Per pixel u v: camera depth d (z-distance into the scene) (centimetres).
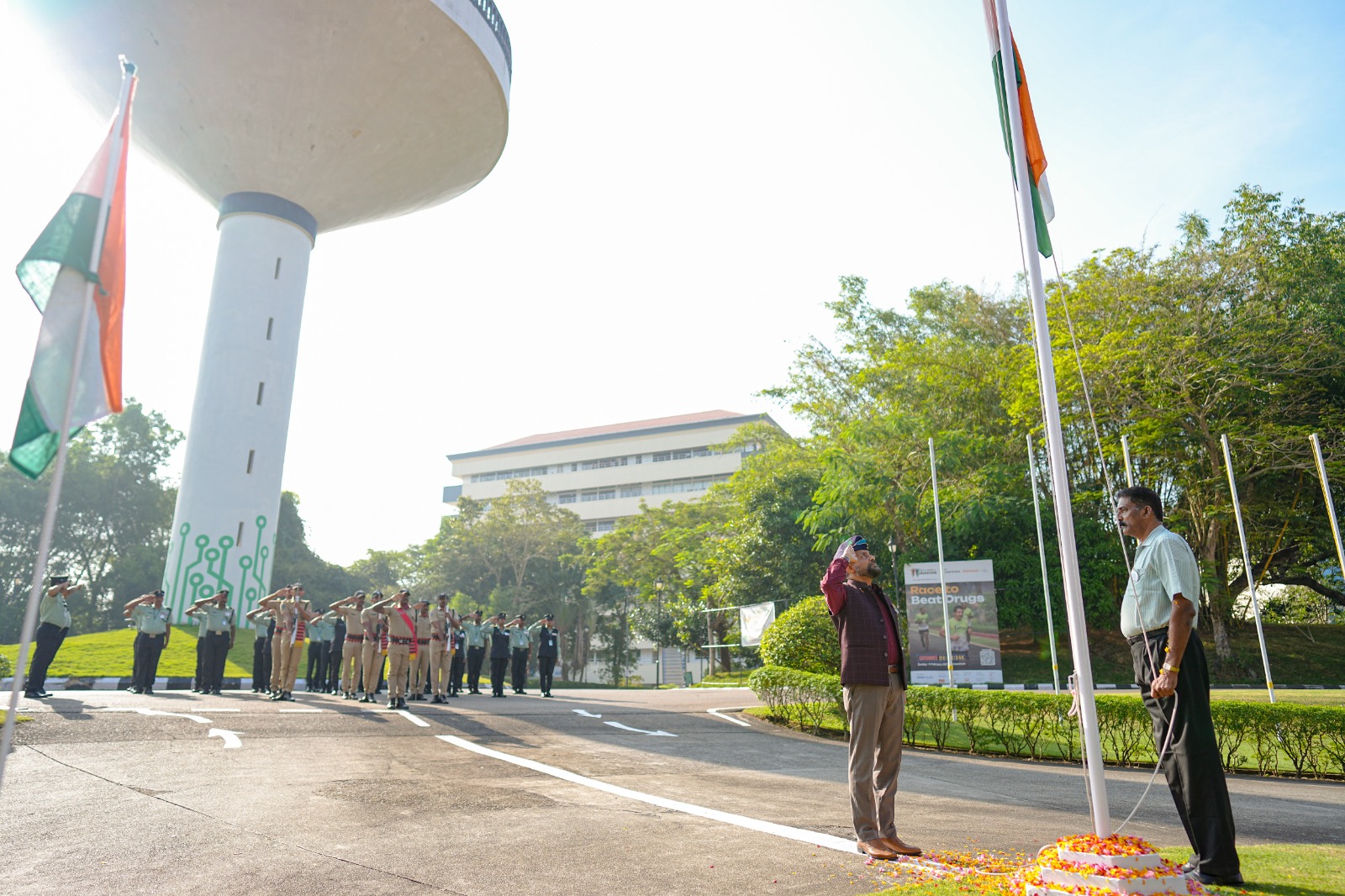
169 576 2664
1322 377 2900
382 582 6072
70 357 403
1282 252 2989
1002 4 503
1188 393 2723
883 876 414
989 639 2186
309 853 436
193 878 387
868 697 483
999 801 734
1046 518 2969
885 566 3031
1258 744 1060
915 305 3691
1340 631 3253
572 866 423
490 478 8662
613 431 8319
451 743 917
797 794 693
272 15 2297
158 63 2425
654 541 5019
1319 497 2908
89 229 414
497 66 2555
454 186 3069
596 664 6712
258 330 2859
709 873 412
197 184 2938
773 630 1577
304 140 2717
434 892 372
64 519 4306
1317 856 462
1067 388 2698
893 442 3000
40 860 415
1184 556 432
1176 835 585
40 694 1262
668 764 861
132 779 627
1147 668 444
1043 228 504
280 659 1462
